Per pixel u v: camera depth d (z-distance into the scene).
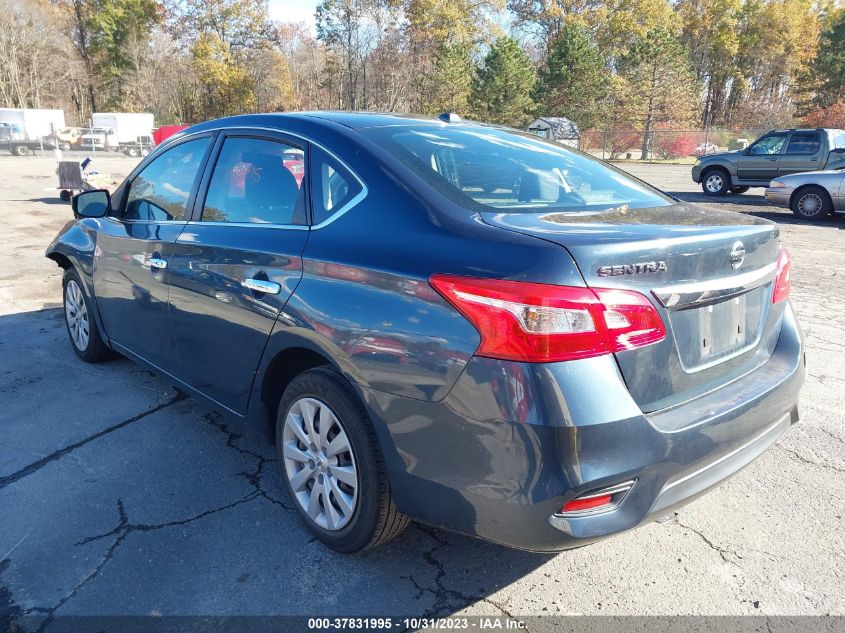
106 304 4.02
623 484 1.94
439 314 2.02
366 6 64.56
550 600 2.32
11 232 10.52
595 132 43.31
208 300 2.96
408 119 3.06
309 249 2.48
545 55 69.19
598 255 1.89
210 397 3.20
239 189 3.01
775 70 66.69
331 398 2.38
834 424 3.79
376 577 2.43
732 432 2.18
